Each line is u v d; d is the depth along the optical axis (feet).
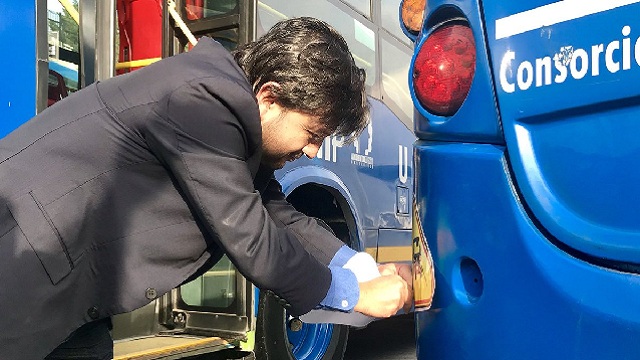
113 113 4.72
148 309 10.89
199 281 11.10
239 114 4.53
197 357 10.50
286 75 4.63
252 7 10.80
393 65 16.16
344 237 13.44
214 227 4.56
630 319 3.65
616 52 3.75
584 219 3.96
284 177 11.46
